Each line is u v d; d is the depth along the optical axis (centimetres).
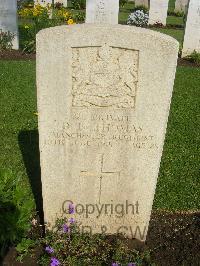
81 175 87
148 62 76
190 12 253
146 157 85
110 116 81
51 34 74
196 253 91
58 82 77
